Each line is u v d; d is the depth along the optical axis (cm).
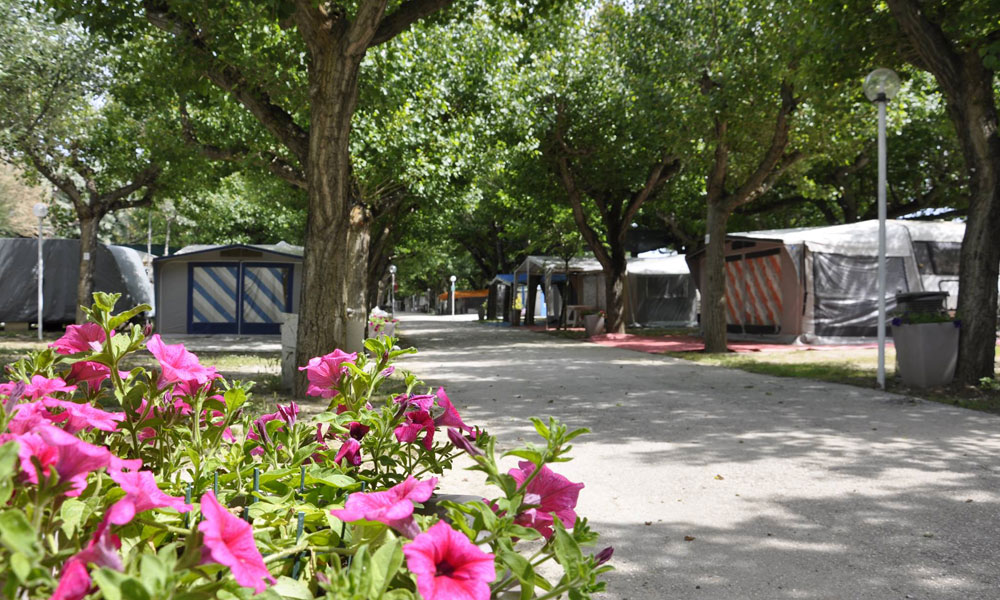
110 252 2256
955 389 883
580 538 110
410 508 103
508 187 2402
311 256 828
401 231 2530
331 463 162
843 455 549
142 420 139
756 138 1595
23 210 3278
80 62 1747
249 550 83
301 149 904
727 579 304
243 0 812
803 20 1120
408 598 87
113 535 100
